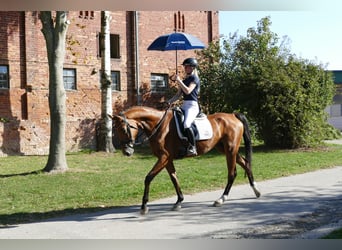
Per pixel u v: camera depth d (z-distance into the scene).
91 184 13.36
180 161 18.66
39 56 23.25
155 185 12.85
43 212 10.03
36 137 22.92
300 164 16.81
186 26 28.52
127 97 26.45
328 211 9.40
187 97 9.82
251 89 22.59
